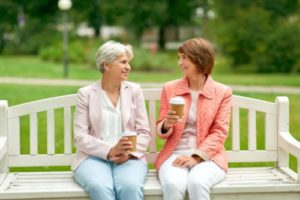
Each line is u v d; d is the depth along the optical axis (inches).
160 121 193.5
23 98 569.3
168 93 195.0
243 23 1127.6
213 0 1216.2
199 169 180.5
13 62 1302.9
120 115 190.7
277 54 1111.0
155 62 1139.3
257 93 615.8
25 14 1926.7
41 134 361.4
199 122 190.9
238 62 1147.9
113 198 173.2
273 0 1314.0
